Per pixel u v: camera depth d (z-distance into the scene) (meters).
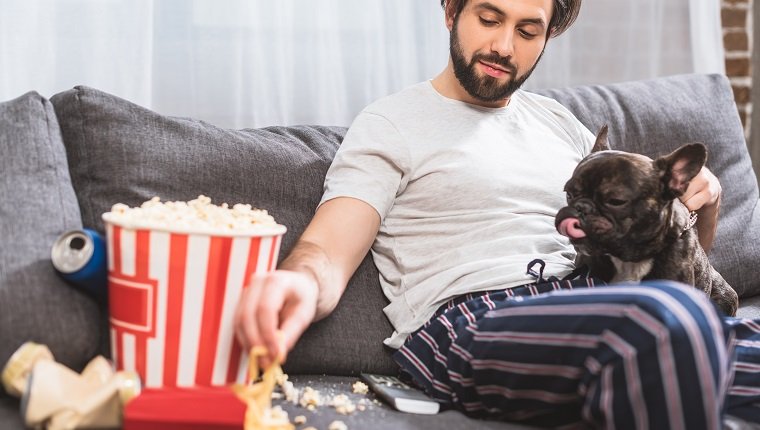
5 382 1.28
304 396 1.44
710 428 1.13
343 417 1.37
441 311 1.59
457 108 1.77
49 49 2.16
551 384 1.27
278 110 2.41
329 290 1.49
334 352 1.65
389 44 2.53
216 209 1.41
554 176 1.77
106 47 2.20
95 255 1.36
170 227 1.26
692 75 2.41
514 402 1.34
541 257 1.65
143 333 1.29
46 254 1.40
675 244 1.55
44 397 1.16
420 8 2.56
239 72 2.36
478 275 1.60
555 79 2.82
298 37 2.43
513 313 1.35
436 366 1.49
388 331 1.70
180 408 1.15
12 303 1.34
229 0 2.33
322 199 1.69
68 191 1.53
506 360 1.32
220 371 1.32
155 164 1.62
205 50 2.33
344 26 2.48
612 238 1.48
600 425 1.19
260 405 1.21
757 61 3.09
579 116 2.14
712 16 2.91
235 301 1.30
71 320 1.38
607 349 1.17
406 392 1.48
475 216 1.68
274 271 1.38
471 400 1.42
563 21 1.85
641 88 2.29
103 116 1.62
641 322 1.15
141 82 2.22
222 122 2.37
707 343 1.14
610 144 2.15
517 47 1.70
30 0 2.13
